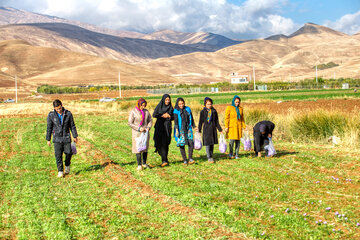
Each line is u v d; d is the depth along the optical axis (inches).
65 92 4790.8
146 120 367.9
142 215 243.8
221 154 456.4
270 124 414.0
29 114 1256.8
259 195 272.7
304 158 396.2
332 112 553.9
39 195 291.4
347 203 250.1
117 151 492.4
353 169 339.0
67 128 357.4
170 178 331.0
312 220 223.9
